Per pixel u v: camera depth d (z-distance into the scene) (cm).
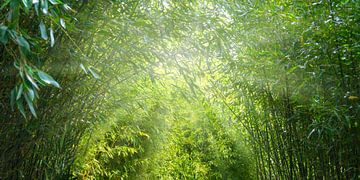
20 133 212
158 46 244
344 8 249
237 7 291
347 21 246
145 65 268
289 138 311
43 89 214
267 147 335
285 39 286
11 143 210
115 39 223
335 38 252
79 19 198
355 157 272
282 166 321
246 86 324
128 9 226
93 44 227
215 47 282
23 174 232
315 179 296
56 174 268
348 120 244
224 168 553
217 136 560
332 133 259
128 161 455
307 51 263
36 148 235
